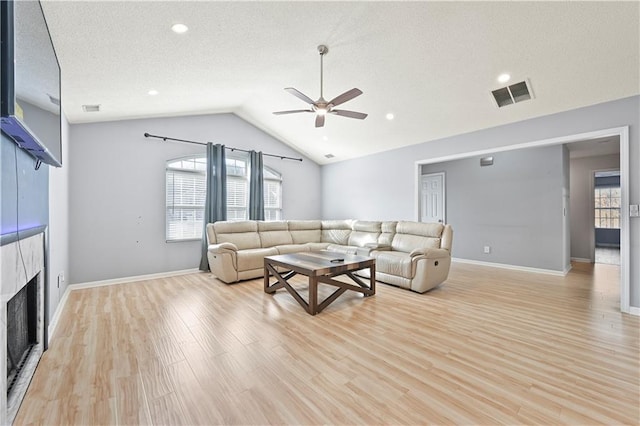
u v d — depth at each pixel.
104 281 4.21
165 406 1.56
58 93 2.11
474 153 4.55
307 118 5.35
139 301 3.40
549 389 1.70
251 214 5.78
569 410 1.52
